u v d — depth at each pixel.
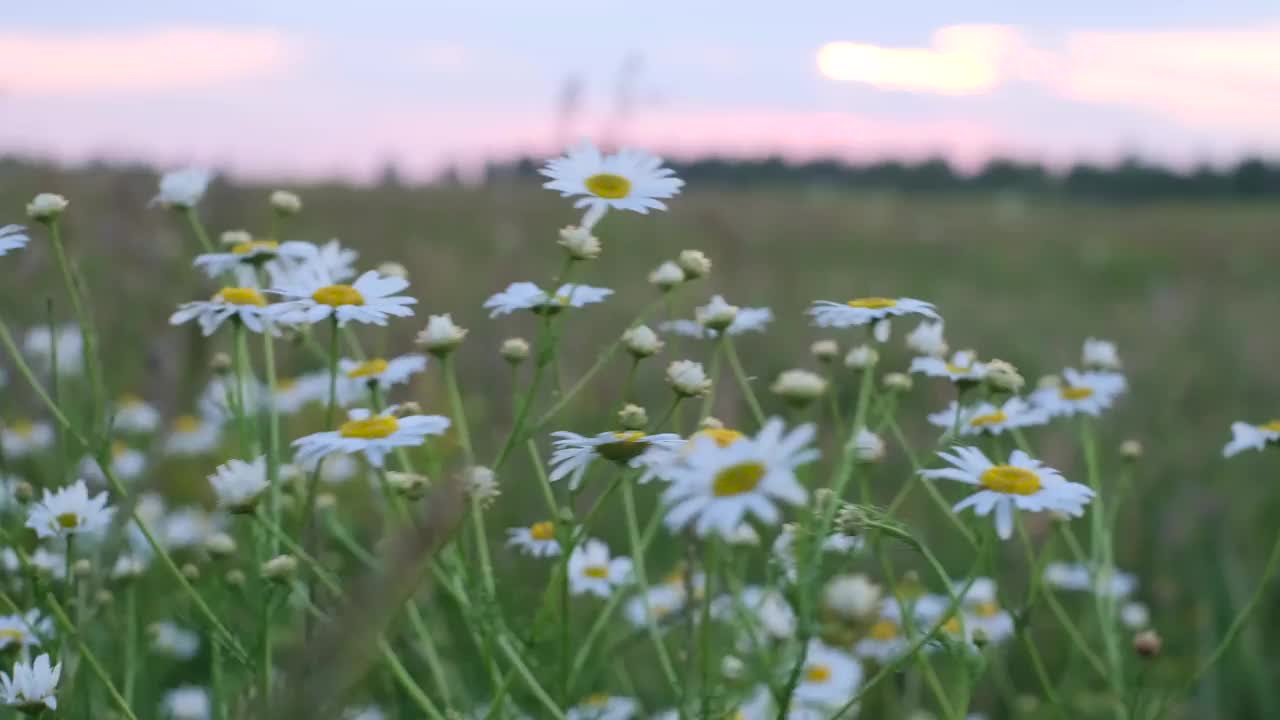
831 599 0.45
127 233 1.12
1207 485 1.06
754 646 0.52
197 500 0.84
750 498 0.41
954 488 0.95
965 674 0.48
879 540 0.49
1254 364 1.69
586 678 0.58
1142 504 0.99
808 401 0.49
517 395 0.53
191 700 0.63
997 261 3.07
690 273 0.56
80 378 0.91
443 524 0.18
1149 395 1.45
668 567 0.78
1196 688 0.72
